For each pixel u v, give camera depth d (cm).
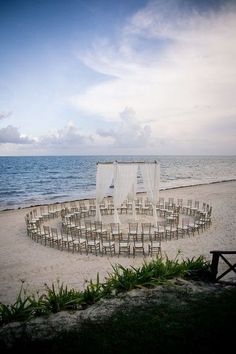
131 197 1590
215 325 491
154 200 1402
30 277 911
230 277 767
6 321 553
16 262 1050
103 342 464
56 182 4769
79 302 612
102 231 1260
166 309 561
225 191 2905
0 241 1331
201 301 588
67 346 459
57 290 805
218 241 1234
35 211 1702
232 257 1014
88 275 911
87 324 525
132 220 1634
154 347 442
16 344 473
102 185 1447
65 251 1162
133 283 673
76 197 3145
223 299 593
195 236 1316
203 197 2550
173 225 1436
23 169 7825
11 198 3128
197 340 452
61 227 1566
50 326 525
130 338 470
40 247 1223
